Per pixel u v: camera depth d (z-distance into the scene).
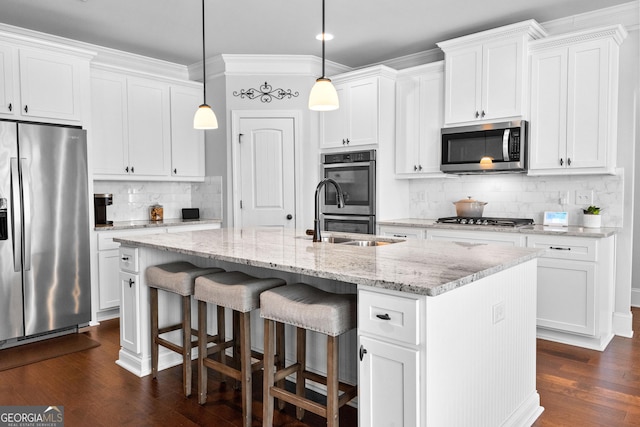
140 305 2.90
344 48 4.57
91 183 3.92
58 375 2.89
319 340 2.57
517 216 4.17
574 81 3.50
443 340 1.66
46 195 3.56
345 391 2.10
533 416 2.33
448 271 1.78
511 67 3.74
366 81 4.47
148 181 4.97
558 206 3.94
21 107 3.49
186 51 4.64
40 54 3.59
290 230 3.51
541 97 3.66
